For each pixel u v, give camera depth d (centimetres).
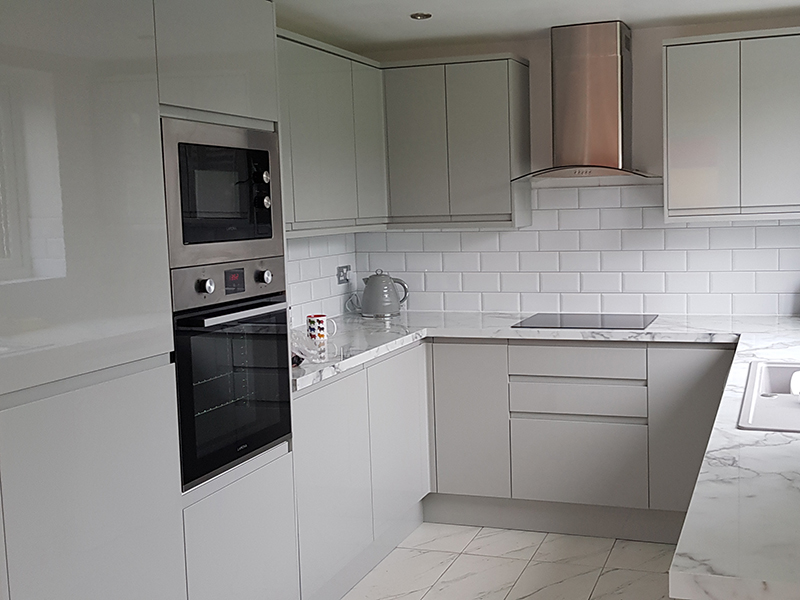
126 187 211
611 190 432
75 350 195
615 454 386
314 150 363
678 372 373
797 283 409
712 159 386
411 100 426
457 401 410
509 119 412
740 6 371
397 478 384
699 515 151
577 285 444
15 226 179
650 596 332
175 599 230
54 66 189
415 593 343
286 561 289
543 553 380
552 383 393
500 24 395
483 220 422
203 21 241
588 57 397
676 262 426
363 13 364
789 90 372
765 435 201
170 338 227
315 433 311
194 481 238
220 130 251
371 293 448
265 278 271
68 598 194
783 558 132
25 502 182
